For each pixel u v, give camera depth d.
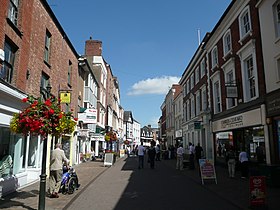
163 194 9.86
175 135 41.84
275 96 12.10
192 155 18.77
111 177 14.83
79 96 23.58
